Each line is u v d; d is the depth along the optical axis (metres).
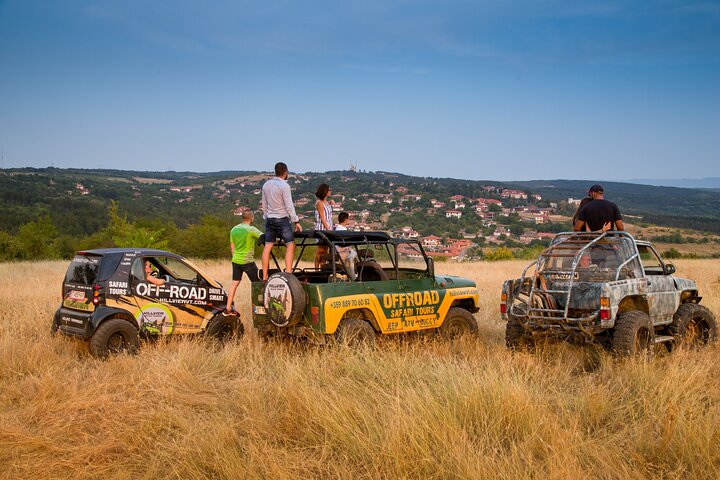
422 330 9.57
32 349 8.16
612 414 6.04
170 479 4.83
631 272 8.60
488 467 4.65
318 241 9.27
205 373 7.75
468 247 111.25
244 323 11.10
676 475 4.66
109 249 9.30
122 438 5.56
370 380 6.91
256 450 5.06
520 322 8.54
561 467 4.59
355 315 8.93
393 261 9.52
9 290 14.99
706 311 9.28
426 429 5.18
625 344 7.82
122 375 7.56
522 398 5.77
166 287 9.27
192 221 101.69
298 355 8.38
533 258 45.81
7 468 5.02
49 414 6.19
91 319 8.52
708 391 6.41
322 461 5.04
